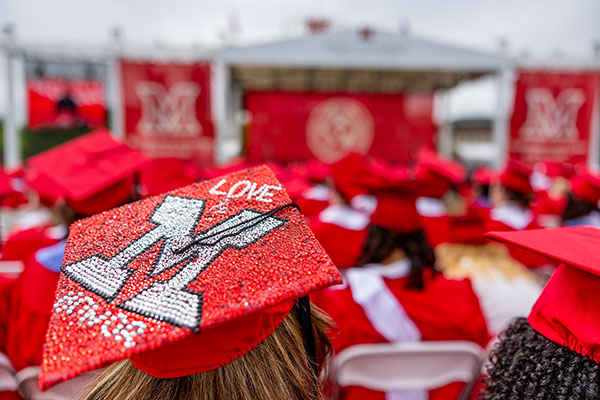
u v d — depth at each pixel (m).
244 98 12.98
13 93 7.28
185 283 0.57
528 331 0.79
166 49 7.55
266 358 0.65
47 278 1.82
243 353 0.63
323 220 3.72
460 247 3.11
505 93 8.34
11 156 7.36
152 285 0.57
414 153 12.58
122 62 7.46
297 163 12.46
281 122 12.34
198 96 7.74
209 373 0.63
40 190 2.67
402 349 1.78
